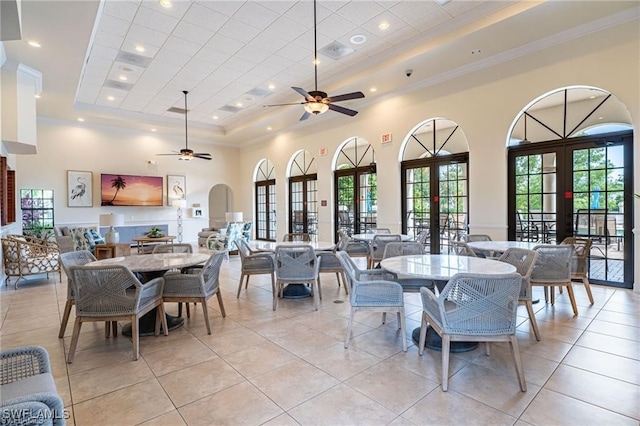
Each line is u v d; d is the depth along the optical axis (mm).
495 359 2627
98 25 4602
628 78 4172
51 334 3285
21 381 1557
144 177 10109
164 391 2229
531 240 5254
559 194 5000
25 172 8227
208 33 4934
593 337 2994
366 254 5652
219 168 11836
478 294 2172
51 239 8156
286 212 10180
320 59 5844
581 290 4547
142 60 5812
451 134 6273
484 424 1843
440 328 2264
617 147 4543
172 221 10758
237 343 3004
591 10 4070
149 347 2938
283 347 2906
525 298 2988
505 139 5309
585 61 4480
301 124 9344
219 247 7996
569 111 4883
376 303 2834
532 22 4324
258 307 4098
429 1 4242
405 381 2312
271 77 6613
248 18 4551
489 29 4484
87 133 9203
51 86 6238
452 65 5617
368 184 7910
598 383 2242
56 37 4422
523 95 5074
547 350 2754
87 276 2654
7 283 5527
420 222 6746
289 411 1997
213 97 7773
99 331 3373
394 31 4965
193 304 4250
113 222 6461
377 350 2818
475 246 4090
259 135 10930
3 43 4559
